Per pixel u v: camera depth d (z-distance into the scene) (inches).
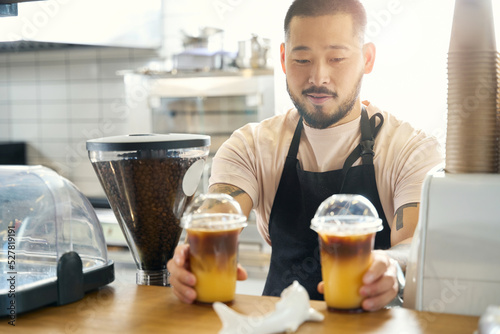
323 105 58.9
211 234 37.1
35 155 167.3
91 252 43.2
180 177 43.9
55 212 40.1
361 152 59.4
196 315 36.2
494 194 36.8
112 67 154.4
